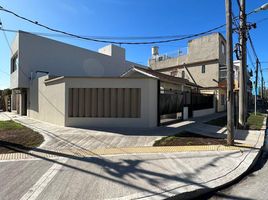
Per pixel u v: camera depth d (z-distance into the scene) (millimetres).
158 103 13305
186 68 31172
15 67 23422
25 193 4562
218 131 12109
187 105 18578
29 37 21359
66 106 13258
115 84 12930
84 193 4594
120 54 32312
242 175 5973
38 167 6090
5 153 7441
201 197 4820
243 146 8672
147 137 10102
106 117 12977
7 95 31234
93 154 7340
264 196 4785
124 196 4484
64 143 8875
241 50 13867
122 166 6215
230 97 8781
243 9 13594
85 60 26531
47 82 15812
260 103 53938
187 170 5996
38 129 12336
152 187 4914
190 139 9727
